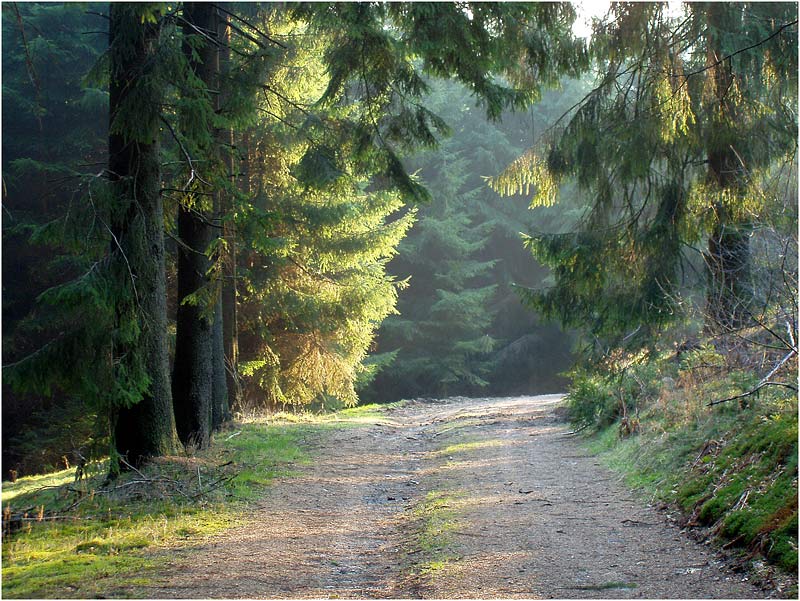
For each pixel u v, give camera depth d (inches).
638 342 489.4
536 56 450.0
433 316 1401.3
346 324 775.7
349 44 410.0
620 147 461.4
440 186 1411.2
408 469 467.2
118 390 344.8
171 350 598.5
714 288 404.8
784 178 438.0
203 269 474.9
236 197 406.0
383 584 237.3
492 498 344.5
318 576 245.0
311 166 461.1
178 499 350.6
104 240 354.3
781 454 259.0
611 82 480.1
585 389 522.9
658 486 323.9
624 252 488.7
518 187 545.6
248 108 431.8
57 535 293.9
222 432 569.6
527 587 218.7
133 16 365.7
